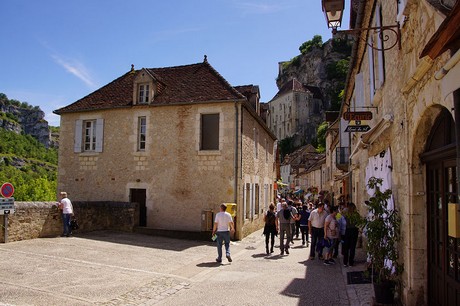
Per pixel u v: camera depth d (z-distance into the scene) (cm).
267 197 2122
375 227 565
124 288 667
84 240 1159
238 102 1427
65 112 1667
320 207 1016
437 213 483
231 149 1421
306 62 9488
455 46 298
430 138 497
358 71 1231
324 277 784
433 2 394
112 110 1600
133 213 1413
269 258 1023
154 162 1511
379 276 555
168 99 1518
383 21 750
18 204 1084
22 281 675
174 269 845
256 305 588
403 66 552
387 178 679
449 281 431
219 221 954
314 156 5934
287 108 8869
